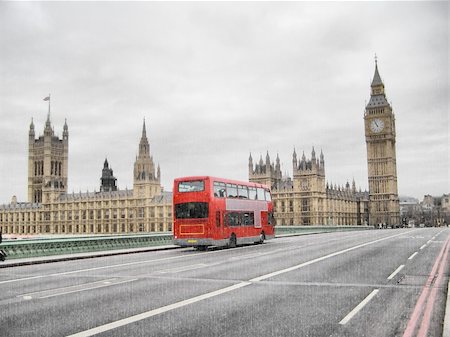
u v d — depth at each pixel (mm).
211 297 14500
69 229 189375
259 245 42406
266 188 47406
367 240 47031
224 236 37781
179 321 11391
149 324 11125
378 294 14828
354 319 11500
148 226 167625
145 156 174625
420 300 13812
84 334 10297
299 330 10484
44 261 28547
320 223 158750
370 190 190500
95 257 32562
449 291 14734
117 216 175875
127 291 15789
